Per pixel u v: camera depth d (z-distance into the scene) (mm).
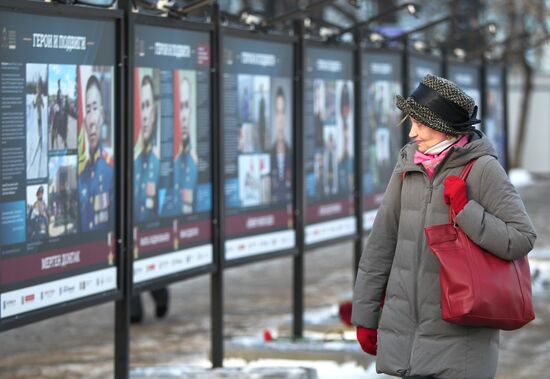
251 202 9367
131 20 7391
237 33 9094
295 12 9578
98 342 11336
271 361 9430
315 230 10586
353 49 11328
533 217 24094
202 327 12031
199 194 8594
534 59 40688
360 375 8961
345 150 11250
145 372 8500
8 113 6309
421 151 5230
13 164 6355
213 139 8750
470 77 16172
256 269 17062
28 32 6449
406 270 5180
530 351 10336
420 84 5207
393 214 5348
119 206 7367
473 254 4969
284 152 9891
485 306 4891
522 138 38344
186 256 8422
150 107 7945
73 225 6914
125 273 7469
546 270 15867
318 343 9820
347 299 13445
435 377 5086
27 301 6512
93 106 7102
